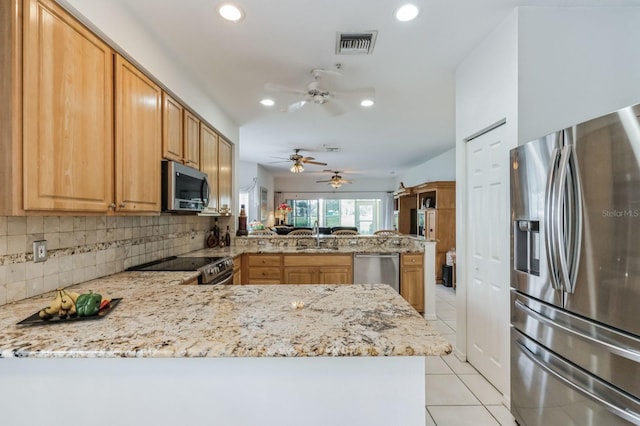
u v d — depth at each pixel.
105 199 1.72
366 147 6.12
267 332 1.13
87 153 1.59
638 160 1.18
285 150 6.50
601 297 1.32
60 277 1.78
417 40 2.33
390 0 1.89
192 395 1.12
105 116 1.73
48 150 1.36
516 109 1.94
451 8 1.96
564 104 1.95
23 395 1.11
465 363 2.62
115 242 2.28
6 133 1.23
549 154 1.58
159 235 2.94
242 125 4.56
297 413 1.13
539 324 1.66
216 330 1.15
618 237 1.25
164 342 1.05
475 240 2.50
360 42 2.36
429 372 2.48
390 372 1.14
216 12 1.99
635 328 1.19
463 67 2.63
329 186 11.45
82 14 1.52
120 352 0.99
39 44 1.32
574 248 1.42
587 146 1.37
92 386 1.11
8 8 1.23
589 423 1.36
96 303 1.30
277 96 3.38
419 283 3.92
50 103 1.37
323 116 4.12
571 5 1.94
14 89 1.24
